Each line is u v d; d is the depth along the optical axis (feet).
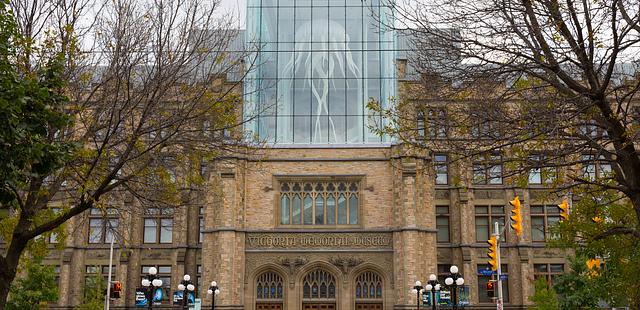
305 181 166.30
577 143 71.26
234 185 161.27
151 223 184.34
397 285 158.10
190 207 184.24
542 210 182.09
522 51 66.33
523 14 64.44
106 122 79.25
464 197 178.91
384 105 173.17
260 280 162.40
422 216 161.89
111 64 78.33
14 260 67.05
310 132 172.65
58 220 69.77
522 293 175.42
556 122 60.34
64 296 176.86
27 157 53.01
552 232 109.60
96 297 161.38
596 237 71.72
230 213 159.94
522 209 180.45
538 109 63.62
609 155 65.62
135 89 81.20
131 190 80.02
